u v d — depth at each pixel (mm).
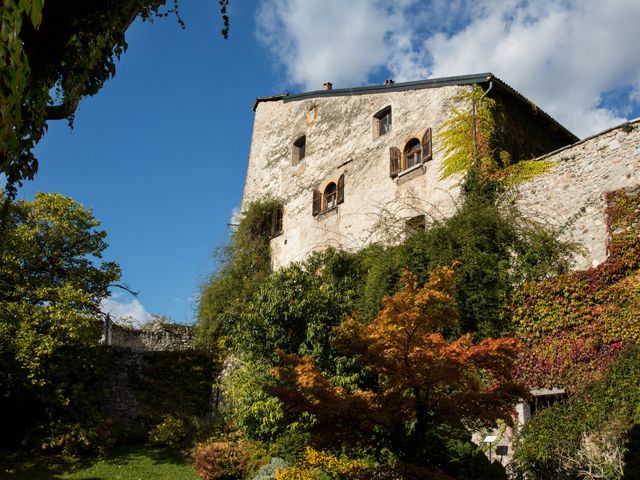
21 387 17406
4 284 17375
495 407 7418
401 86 19094
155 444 18672
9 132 3996
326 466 10617
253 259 22562
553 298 11883
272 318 13594
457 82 17047
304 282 14312
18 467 15602
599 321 11031
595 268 11602
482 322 12562
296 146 23938
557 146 18094
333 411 7426
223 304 21297
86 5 5727
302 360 8250
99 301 20000
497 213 13781
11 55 3861
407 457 7449
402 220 17047
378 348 7617
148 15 6566
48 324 17141
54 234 19062
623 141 12688
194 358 21062
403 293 7551
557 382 11148
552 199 13562
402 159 18297
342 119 21625
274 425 12898
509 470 10320
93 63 5855
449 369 7398
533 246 13070
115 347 20406
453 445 8773
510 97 16766
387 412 7426
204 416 19438
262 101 26891
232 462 13766
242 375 14297
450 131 16547
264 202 23766
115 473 15383
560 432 9875
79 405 18359
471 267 13047
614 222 12031
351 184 20078
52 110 5887
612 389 9781
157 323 25391
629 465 8891
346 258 17078
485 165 15188
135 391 20141
